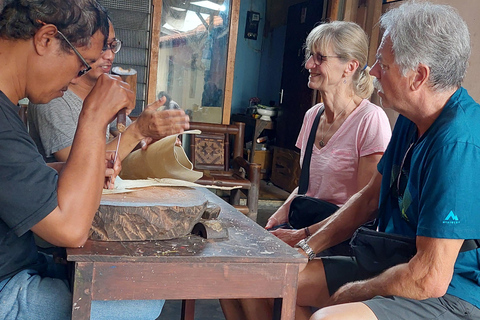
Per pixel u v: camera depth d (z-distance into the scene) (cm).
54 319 124
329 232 189
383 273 149
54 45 120
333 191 223
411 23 144
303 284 180
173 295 121
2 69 119
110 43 203
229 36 451
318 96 527
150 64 426
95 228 125
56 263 147
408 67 145
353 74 221
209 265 122
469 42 147
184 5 436
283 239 205
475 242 141
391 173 174
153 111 158
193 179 162
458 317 143
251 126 684
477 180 136
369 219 192
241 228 149
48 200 113
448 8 147
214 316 261
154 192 146
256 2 699
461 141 138
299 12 592
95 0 127
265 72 716
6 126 113
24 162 113
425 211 139
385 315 138
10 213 112
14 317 123
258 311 180
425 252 137
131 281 117
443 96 148
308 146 235
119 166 146
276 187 612
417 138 165
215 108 463
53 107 190
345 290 158
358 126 216
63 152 189
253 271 126
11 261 125
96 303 126
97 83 129
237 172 411
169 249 123
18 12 116
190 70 450
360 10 438
